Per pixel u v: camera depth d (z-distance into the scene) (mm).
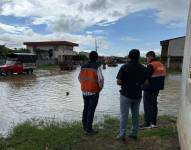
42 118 4672
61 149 2658
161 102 6703
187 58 2641
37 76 15609
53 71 21094
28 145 2752
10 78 13828
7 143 2889
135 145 2738
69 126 3533
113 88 10344
